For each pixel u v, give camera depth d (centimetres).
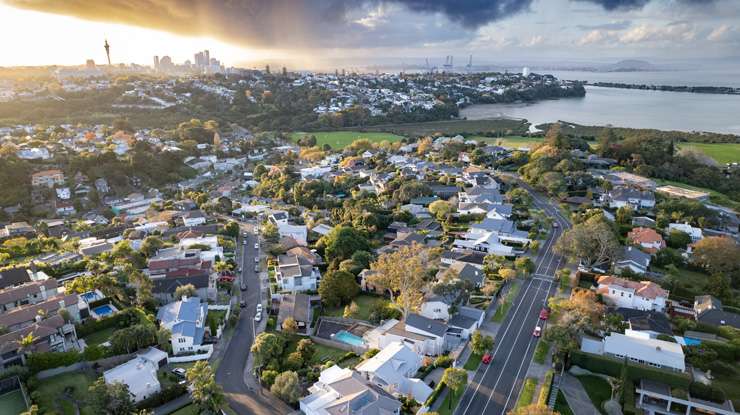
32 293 12462
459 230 19338
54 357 10138
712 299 13525
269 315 13662
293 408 9606
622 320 12562
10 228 19800
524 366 11031
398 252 14925
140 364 10356
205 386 9138
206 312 13238
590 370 10912
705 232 19400
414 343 11456
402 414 9212
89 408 9188
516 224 19250
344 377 9712
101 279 13325
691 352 11194
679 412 10050
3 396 9538
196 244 17462
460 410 9525
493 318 13012
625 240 17988
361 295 15038
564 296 14025
